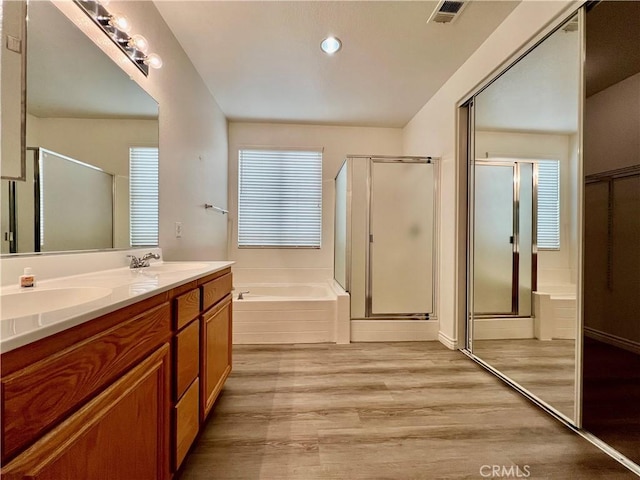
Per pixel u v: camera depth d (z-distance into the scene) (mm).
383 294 3004
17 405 509
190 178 2469
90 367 674
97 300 747
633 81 1387
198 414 1304
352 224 3027
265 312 2754
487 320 2355
